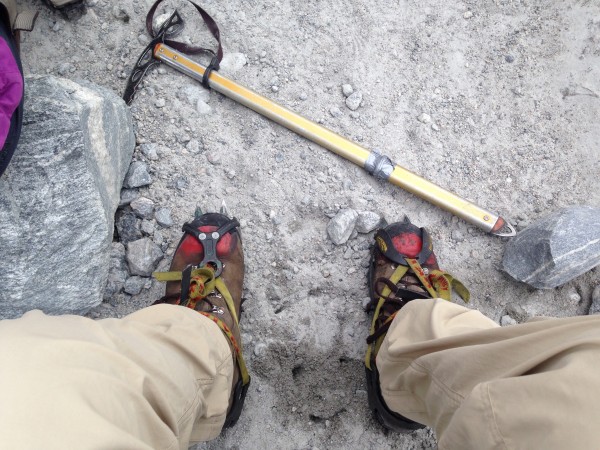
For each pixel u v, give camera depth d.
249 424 1.38
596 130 1.62
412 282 1.42
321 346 1.45
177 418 0.80
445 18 1.67
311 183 1.54
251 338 1.43
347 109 1.60
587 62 1.65
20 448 0.51
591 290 1.52
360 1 1.67
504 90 1.64
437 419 0.88
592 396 0.55
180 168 1.52
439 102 1.62
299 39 1.63
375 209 1.54
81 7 1.57
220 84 1.53
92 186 1.21
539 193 1.58
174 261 1.40
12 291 1.18
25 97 1.15
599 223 1.38
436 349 0.93
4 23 1.13
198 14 1.63
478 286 1.51
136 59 1.58
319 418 1.40
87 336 0.72
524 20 1.68
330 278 1.49
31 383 0.58
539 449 0.57
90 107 1.20
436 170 1.58
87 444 0.55
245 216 1.51
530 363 0.66
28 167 1.15
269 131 1.55
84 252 1.26
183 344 0.93
